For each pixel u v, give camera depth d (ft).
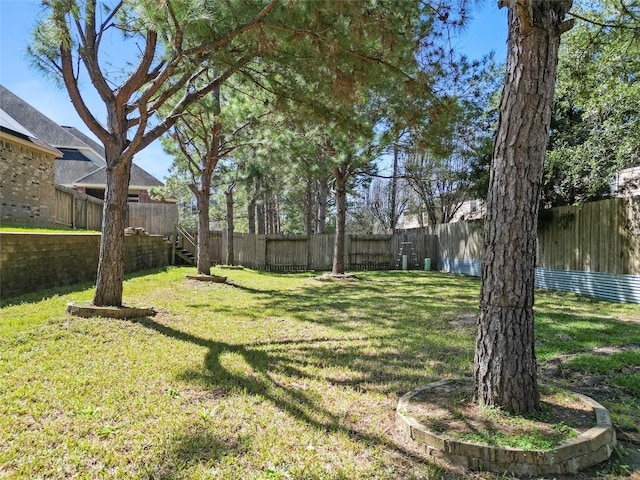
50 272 21.59
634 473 6.72
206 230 31.45
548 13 7.87
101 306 16.26
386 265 53.31
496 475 6.62
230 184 44.37
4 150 31.91
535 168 8.16
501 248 8.32
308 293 28.27
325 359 12.80
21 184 33.60
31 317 14.74
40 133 60.18
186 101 17.92
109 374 10.52
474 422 7.74
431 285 34.17
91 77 16.40
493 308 8.42
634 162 24.77
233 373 11.10
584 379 11.34
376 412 8.98
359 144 29.22
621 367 11.99
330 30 12.14
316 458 7.03
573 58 21.67
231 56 14.85
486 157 31.09
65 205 39.27
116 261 16.81
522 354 8.21
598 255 27.02
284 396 9.70
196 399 9.36
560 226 30.55
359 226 84.64
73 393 9.27
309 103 16.29
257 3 12.40
